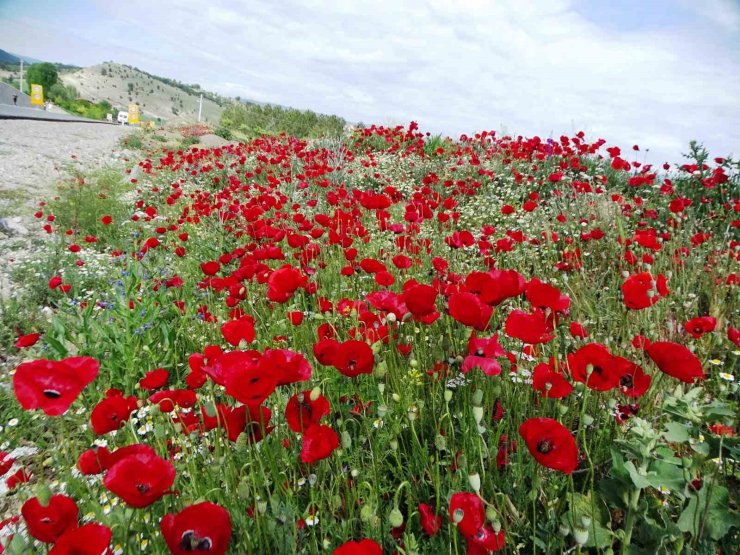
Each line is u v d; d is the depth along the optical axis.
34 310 4.72
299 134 27.06
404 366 2.49
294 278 2.36
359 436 2.06
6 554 1.35
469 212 6.93
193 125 30.11
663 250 4.52
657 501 1.65
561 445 1.25
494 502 1.69
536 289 2.00
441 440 1.59
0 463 2.03
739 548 1.48
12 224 7.65
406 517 1.84
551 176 6.73
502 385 2.24
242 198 9.10
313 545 1.60
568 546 1.60
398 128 13.72
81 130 25.25
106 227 7.80
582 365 1.58
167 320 3.92
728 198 6.52
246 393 1.28
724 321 3.36
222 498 1.62
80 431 2.71
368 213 6.91
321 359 1.77
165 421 2.15
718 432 1.86
